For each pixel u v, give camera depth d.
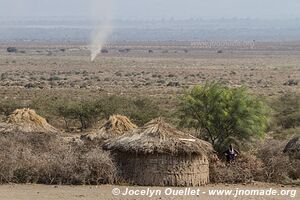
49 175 51.91
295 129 91.06
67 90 182.00
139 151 51.53
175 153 51.53
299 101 112.12
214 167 54.50
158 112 94.56
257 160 56.47
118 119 63.22
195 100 63.09
